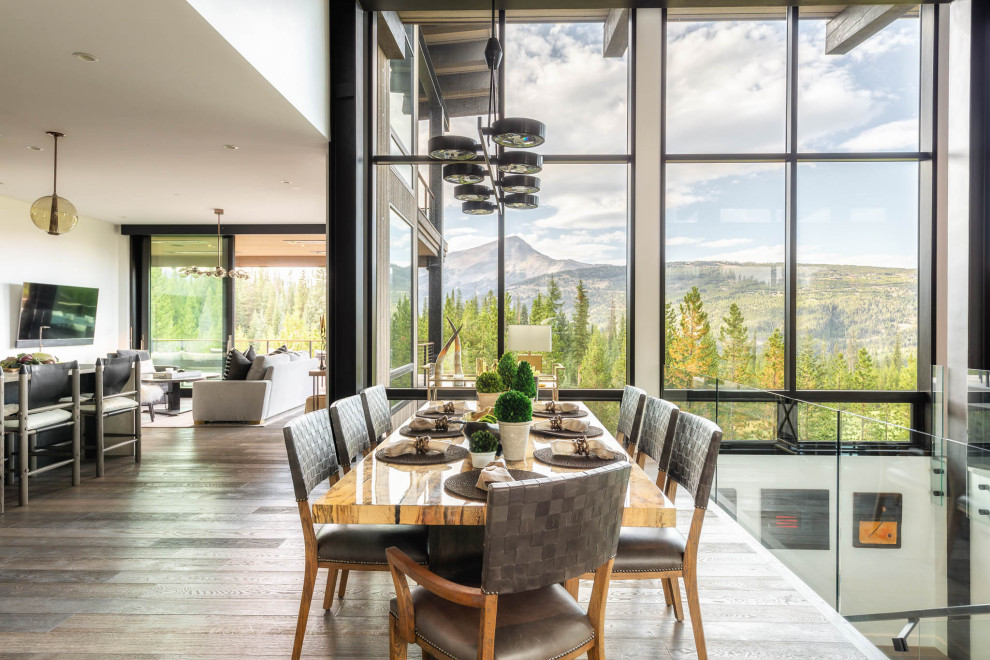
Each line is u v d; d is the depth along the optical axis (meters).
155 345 9.22
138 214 8.12
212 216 8.27
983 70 4.51
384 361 4.98
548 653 1.41
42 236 7.62
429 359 4.95
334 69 4.49
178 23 2.82
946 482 3.17
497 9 4.80
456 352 3.54
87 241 8.39
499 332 4.92
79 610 2.40
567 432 2.48
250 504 3.83
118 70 3.35
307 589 1.98
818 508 3.01
